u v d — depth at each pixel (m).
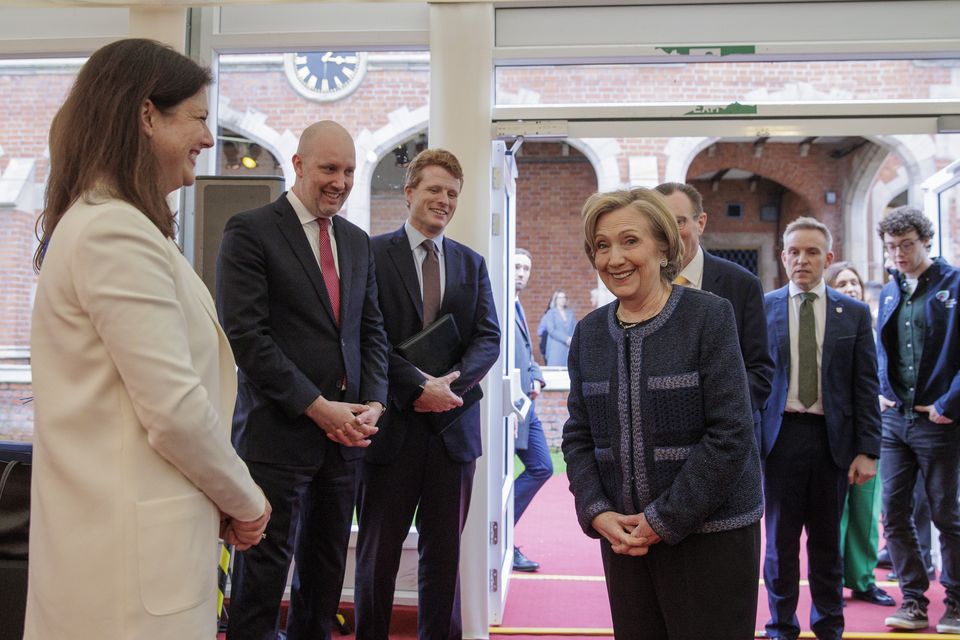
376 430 2.20
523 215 11.55
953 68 3.32
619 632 1.76
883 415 3.43
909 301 3.42
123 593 1.16
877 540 3.70
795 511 2.87
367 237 2.45
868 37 3.27
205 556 1.26
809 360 2.90
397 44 3.43
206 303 1.37
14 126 4.19
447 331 2.54
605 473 1.76
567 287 11.48
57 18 3.51
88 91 1.28
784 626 2.87
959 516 3.24
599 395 1.75
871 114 3.23
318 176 2.20
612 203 1.72
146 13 3.42
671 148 8.93
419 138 4.00
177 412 1.17
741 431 1.60
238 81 3.80
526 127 3.27
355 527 3.34
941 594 3.74
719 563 1.63
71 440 1.19
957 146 8.91
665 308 1.71
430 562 2.57
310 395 2.09
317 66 3.91
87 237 1.17
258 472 2.09
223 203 3.08
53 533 1.19
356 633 2.55
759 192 12.53
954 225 4.17
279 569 2.10
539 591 3.81
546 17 3.35
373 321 2.39
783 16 3.30
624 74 3.41
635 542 1.61
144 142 1.28
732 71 3.38
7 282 4.21
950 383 3.25
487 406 3.24
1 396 4.16
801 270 2.95
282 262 2.17
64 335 1.20
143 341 1.16
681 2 3.31
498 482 3.30
